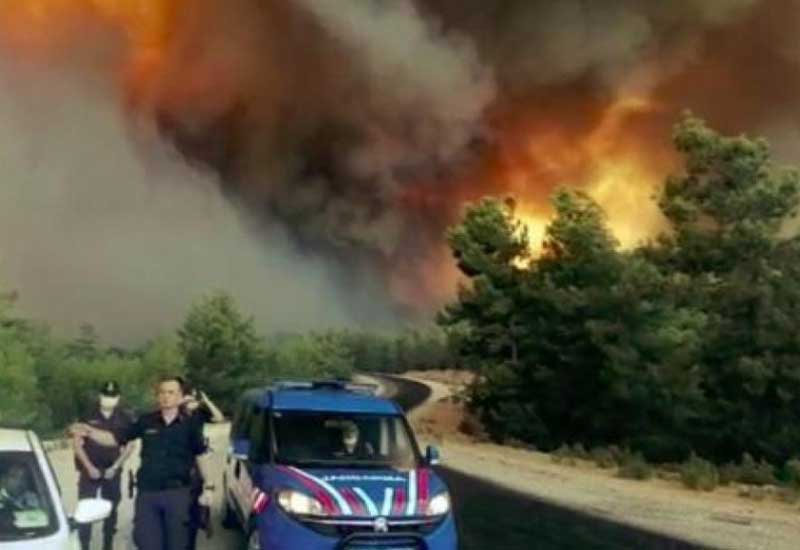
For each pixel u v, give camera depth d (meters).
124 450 9.65
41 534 5.65
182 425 8.30
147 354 61.16
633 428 35.38
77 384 44.75
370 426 10.28
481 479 24.39
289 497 8.89
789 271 31.33
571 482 24.94
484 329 44.38
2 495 5.89
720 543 14.65
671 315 35.31
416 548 8.85
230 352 65.06
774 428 30.38
